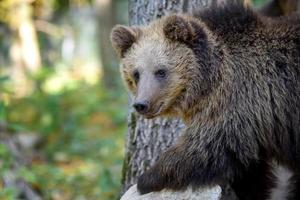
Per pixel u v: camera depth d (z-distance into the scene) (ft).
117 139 71.05
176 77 32.42
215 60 32.19
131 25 39.22
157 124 38.52
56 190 53.72
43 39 136.05
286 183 38.65
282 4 44.55
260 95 32.07
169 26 32.32
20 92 97.25
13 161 50.47
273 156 34.78
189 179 32.04
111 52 119.85
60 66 124.77
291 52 32.78
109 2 121.60
